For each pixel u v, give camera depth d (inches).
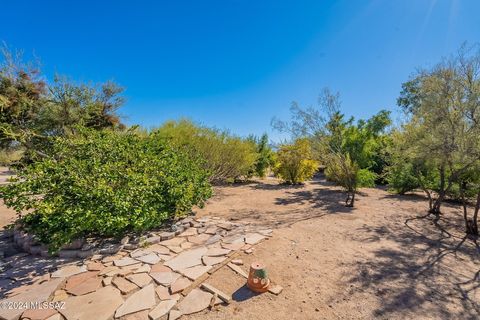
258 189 453.4
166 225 209.2
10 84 372.5
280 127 362.3
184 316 101.5
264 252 165.8
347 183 343.0
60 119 397.4
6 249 163.2
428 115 228.5
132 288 118.0
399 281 135.8
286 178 525.0
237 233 198.8
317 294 121.9
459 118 207.2
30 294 111.1
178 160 251.0
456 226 239.9
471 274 145.9
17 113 355.6
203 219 238.5
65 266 137.6
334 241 192.4
